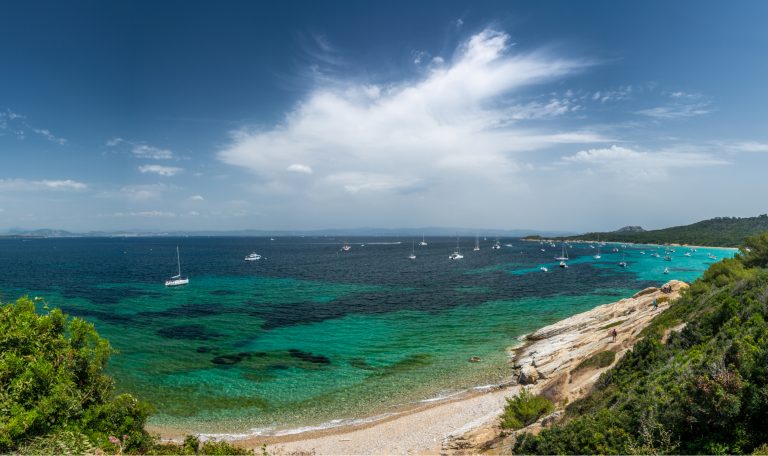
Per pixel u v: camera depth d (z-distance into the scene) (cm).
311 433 2995
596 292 8944
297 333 5625
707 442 1281
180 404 3475
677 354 2177
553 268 14588
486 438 2544
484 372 4169
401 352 4812
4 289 9050
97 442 1404
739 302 2286
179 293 8931
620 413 1748
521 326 5928
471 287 9788
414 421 3109
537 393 3108
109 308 7175
